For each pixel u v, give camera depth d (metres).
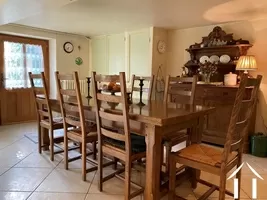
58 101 2.83
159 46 4.84
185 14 3.64
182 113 1.94
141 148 2.05
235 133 1.67
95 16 3.88
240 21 3.98
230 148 1.64
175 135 2.38
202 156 1.80
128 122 1.88
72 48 5.77
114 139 2.20
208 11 3.44
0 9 3.01
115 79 1.88
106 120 2.24
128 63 5.26
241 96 1.55
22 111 5.26
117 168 2.74
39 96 3.15
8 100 5.01
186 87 3.93
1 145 3.52
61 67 5.58
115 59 5.57
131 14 3.71
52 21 4.30
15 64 5.05
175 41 4.91
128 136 1.91
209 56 4.27
